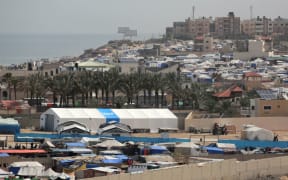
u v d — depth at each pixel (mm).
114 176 175500
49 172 194375
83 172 197375
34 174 194375
